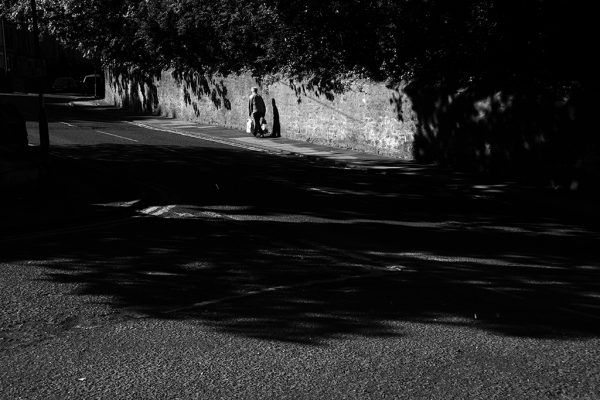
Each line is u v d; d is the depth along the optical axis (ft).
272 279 28.22
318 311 24.02
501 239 37.24
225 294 26.16
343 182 58.85
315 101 88.22
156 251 33.17
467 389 17.53
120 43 147.13
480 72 69.77
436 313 23.77
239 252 32.96
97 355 19.99
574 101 54.75
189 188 53.52
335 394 17.24
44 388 17.69
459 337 21.38
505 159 61.82
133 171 62.59
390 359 19.57
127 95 158.20
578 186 54.49
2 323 22.90
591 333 21.80
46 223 38.99
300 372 18.65
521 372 18.63
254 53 107.96
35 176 47.62
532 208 48.57
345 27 84.12
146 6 128.47
